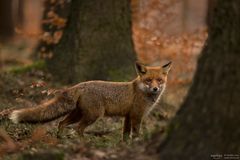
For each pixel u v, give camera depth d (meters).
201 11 57.16
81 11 19.02
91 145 11.71
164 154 9.55
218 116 9.16
